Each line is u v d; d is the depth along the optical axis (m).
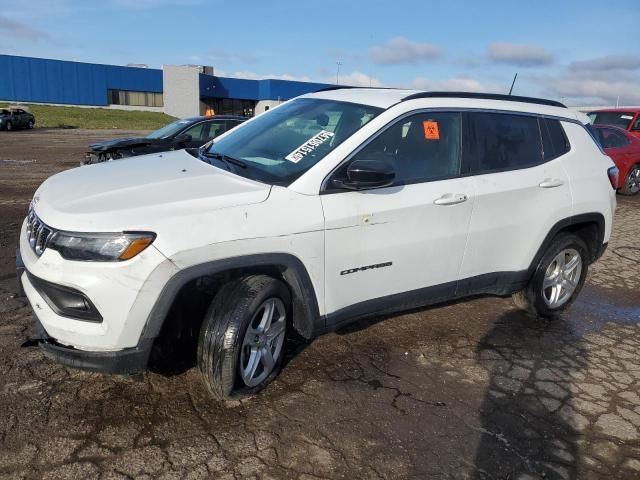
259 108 61.19
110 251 2.60
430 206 3.61
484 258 4.08
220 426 2.93
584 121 4.86
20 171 12.55
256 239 2.91
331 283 3.31
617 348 4.30
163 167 3.53
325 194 3.22
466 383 3.58
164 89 56.62
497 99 4.28
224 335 2.92
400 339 4.17
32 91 50.84
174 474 2.55
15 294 4.48
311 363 3.69
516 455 2.88
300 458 2.72
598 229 4.82
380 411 3.18
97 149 9.76
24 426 2.81
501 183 4.03
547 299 4.73
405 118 3.65
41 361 3.45
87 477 2.50
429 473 2.70
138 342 2.72
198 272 2.76
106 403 3.06
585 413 3.33
